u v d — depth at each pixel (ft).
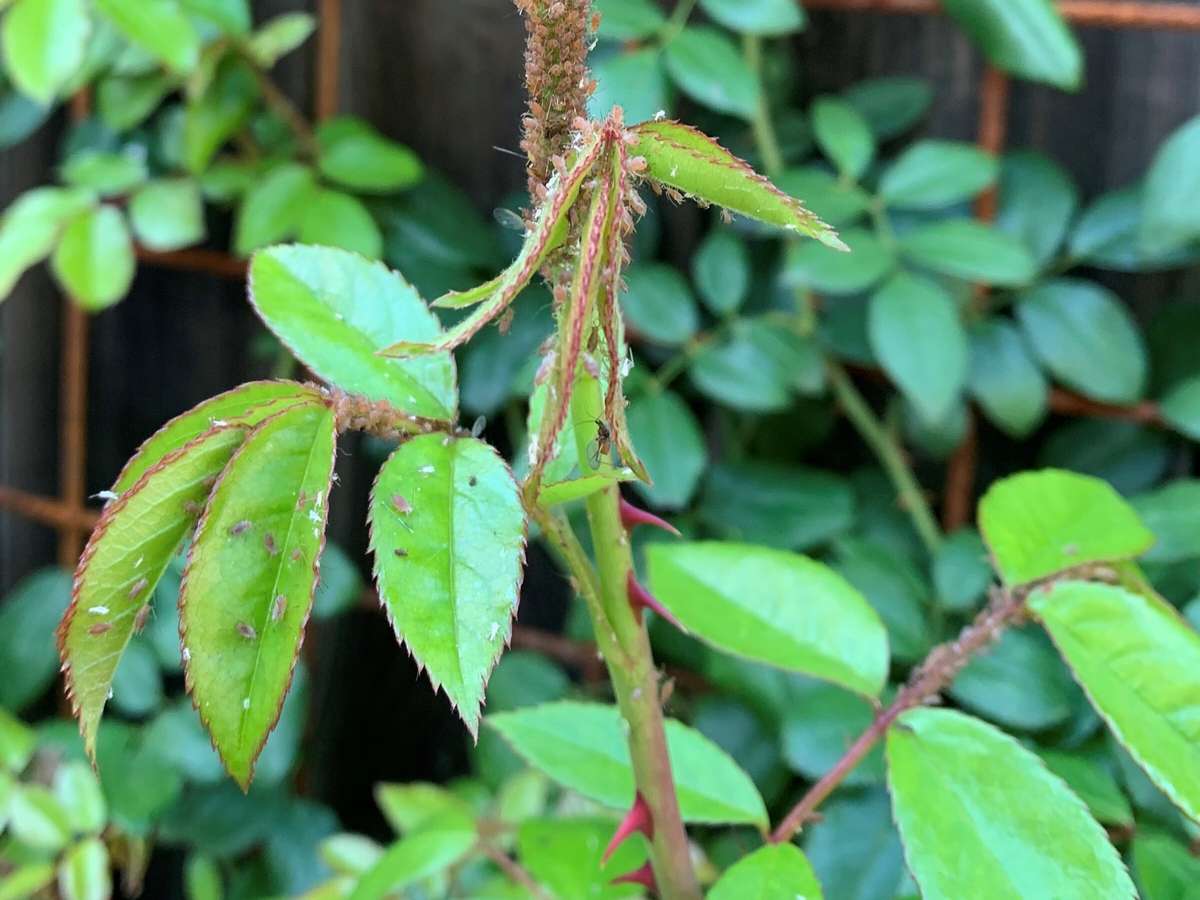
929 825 0.55
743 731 1.09
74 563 1.53
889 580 1.04
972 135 1.18
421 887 1.02
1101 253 1.10
